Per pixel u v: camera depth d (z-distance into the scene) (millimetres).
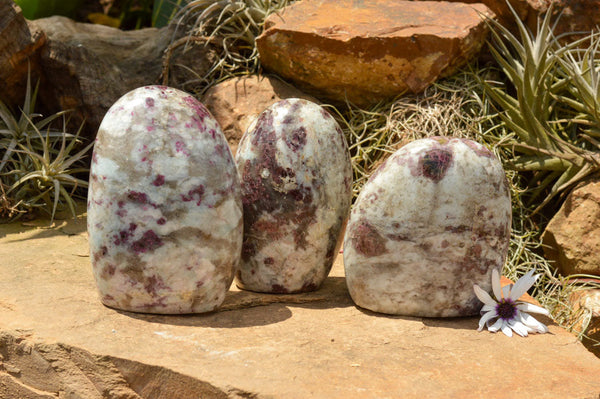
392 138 3547
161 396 1750
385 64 3484
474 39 3607
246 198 2236
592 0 3645
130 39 4371
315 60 3518
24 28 3424
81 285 2312
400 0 3980
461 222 2031
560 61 3246
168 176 1935
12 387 1971
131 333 1917
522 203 3461
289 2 4137
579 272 3072
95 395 1816
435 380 1722
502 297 2105
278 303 2244
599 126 3225
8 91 3588
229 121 3539
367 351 1875
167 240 1951
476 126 3521
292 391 1633
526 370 1800
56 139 3561
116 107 1992
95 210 1992
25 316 2012
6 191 3377
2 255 2686
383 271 2096
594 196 3062
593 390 1692
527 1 3750
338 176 2254
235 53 3830
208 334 1944
